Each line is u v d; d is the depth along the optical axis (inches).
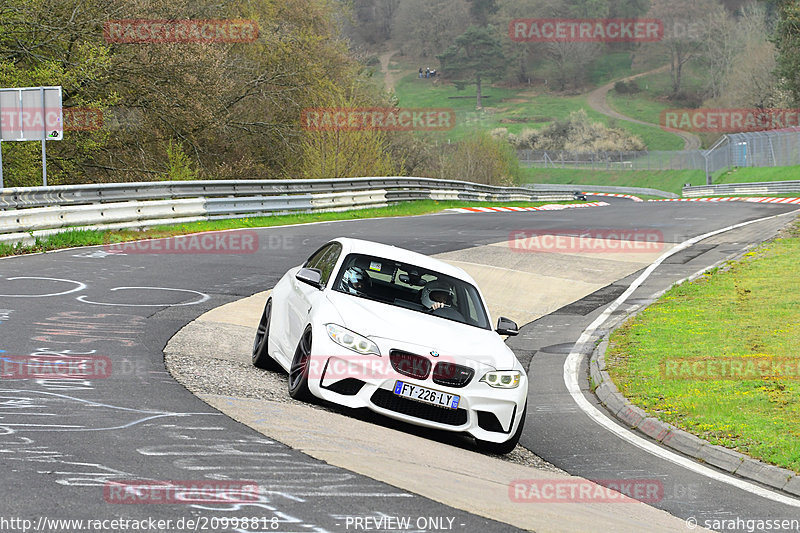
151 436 360.8
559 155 7623.0
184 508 277.6
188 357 552.7
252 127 2484.0
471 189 2802.7
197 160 2154.3
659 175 6225.4
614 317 946.7
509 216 2027.6
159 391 447.5
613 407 610.2
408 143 3727.9
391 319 469.4
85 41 1801.2
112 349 546.9
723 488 436.1
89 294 749.3
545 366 740.7
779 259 1204.5
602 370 701.9
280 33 2503.7
